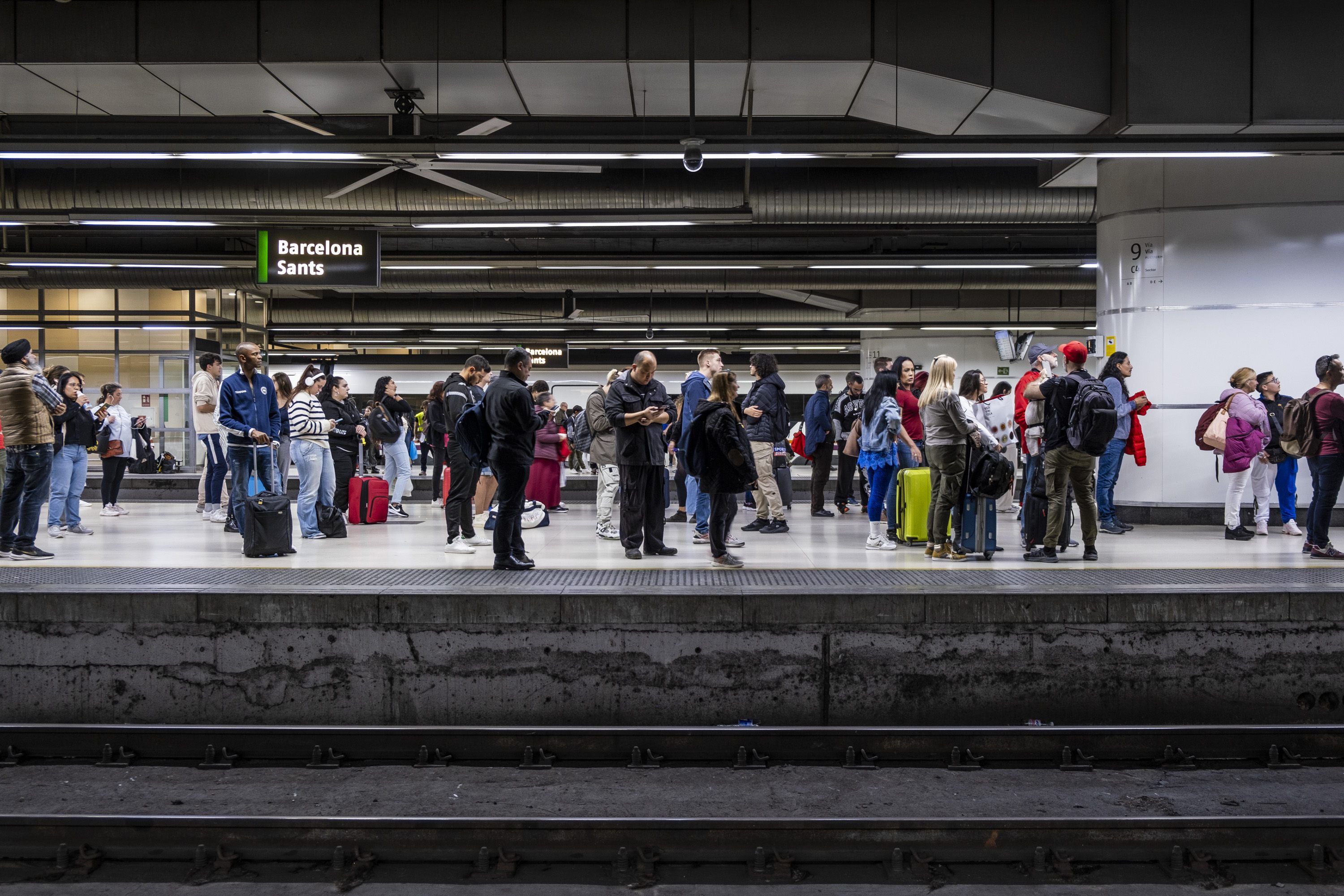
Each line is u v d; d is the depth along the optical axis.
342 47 9.00
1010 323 20.97
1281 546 7.96
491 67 9.13
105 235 18.42
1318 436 7.13
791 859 3.73
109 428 11.34
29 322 20.72
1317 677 5.65
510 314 22.70
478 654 5.63
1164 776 4.75
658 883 3.65
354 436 10.74
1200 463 9.70
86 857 3.74
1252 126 8.80
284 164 13.49
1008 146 7.91
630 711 5.63
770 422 9.32
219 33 9.02
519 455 6.46
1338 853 3.68
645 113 10.52
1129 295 9.96
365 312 23.02
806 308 22.00
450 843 3.85
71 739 5.06
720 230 16.17
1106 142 7.93
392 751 5.04
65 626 5.68
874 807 4.34
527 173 13.27
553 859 3.84
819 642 5.64
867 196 13.46
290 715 5.66
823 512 11.23
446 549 7.88
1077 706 5.66
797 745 5.02
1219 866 3.70
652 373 7.31
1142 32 8.78
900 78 9.20
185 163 13.60
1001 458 6.91
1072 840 3.84
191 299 20.95
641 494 7.27
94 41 9.01
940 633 5.66
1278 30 8.74
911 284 18.22
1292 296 9.48
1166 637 5.66
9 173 13.49
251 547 7.28
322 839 3.86
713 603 5.61
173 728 5.06
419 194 13.33
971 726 5.54
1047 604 5.62
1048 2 9.09
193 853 3.81
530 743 5.03
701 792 4.54
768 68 9.11
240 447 8.62
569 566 6.83
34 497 7.12
